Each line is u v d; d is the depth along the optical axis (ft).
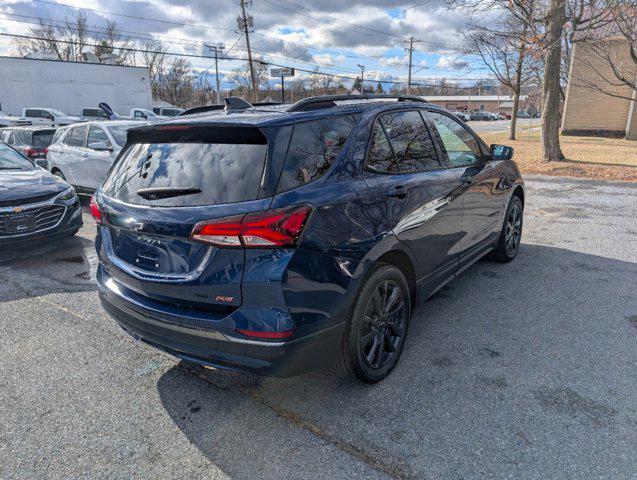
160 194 8.25
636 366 9.88
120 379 10.09
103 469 7.51
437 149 12.07
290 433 8.23
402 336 10.27
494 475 7.09
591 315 12.34
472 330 11.75
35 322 13.02
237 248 7.41
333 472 7.29
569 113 94.02
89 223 25.88
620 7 36.19
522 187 16.75
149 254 8.55
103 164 27.91
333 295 8.09
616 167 40.19
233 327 7.57
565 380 9.45
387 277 9.41
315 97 9.36
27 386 9.88
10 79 109.70
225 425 8.51
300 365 7.91
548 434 7.91
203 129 8.48
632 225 21.53
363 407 8.87
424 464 7.37
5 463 7.67
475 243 13.67
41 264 18.58
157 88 217.36
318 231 7.84
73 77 118.52
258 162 7.76
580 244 18.74
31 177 20.84
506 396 9.00
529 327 11.80
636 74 51.83
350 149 9.16
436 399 9.01
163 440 8.15
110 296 9.43
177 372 10.34
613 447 7.55
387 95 11.39
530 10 42.50
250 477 7.27
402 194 9.85
